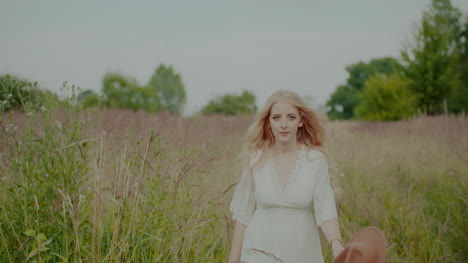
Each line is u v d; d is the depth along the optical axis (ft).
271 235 6.83
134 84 171.32
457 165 20.04
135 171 9.36
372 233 5.52
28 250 7.63
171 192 9.23
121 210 8.52
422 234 12.30
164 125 25.05
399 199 16.11
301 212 6.95
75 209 7.97
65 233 7.47
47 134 8.65
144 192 8.82
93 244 7.54
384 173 20.33
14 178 8.41
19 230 7.98
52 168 8.50
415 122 36.42
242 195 7.50
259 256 6.79
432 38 71.97
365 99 90.53
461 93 71.56
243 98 206.18
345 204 15.21
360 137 31.22
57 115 9.26
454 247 12.10
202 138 21.15
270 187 6.96
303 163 7.07
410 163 22.34
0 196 8.93
